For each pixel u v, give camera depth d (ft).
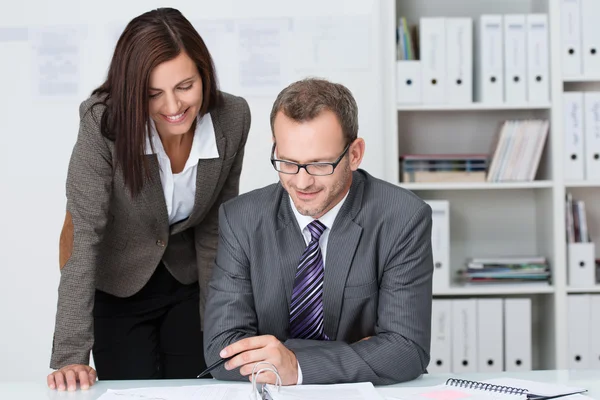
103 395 4.43
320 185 4.68
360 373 4.69
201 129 6.13
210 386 4.60
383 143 10.17
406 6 10.59
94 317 6.64
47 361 10.58
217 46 10.16
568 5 9.73
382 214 5.17
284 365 4.58
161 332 6.94
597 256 10.69
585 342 9.75
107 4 10.19
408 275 5.11
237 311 5.22
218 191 6.56
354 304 5.09
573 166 9.75
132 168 5.60
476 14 10.57
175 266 6.72
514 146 9.78
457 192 10.66
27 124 10.35
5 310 10.55
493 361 9.82
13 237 10.49
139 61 5.28
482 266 10.00
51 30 10.23
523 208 10.66
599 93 9.71
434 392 4.40
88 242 5.58
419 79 9.70
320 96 4.62
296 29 10.13
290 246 5.18
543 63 9.75
